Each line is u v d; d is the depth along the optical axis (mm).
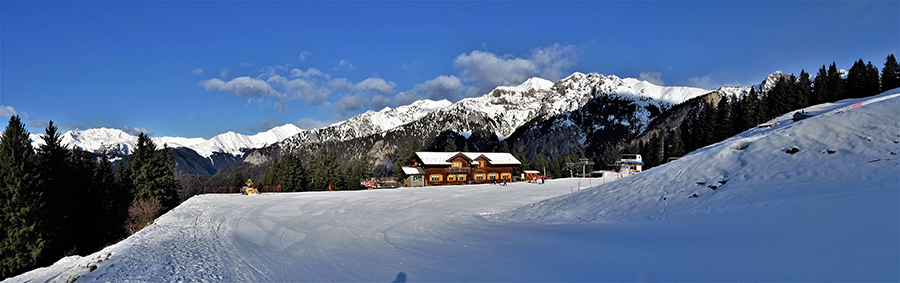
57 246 35656
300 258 13773
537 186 51531
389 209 29766
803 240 8789
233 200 37438
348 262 12602
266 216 27000
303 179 77875
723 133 77062
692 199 19641
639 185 24594
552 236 15188
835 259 7066
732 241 10156
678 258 9180
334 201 36094
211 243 17531
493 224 20797
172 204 53625
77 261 16547
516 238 15352
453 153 75438
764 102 82688
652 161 95312
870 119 22266
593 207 22812
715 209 16984
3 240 30797
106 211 47625
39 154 38688
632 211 20234
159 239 19047
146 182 50656
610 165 102500
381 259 12781
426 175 70312
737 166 22188
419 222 22594
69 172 40625
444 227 20297
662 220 17031
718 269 7816
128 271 11719
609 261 9773
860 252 7145
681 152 91688
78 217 41250
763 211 14227
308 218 25844
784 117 64312
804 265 7109
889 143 18844
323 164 80438
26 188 32156
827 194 14688
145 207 44781
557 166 105562
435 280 9648
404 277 10195
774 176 19219
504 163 76062
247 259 13656
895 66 77812
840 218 10352
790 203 14531
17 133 33562
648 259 9477
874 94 76625
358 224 22781
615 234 14398
